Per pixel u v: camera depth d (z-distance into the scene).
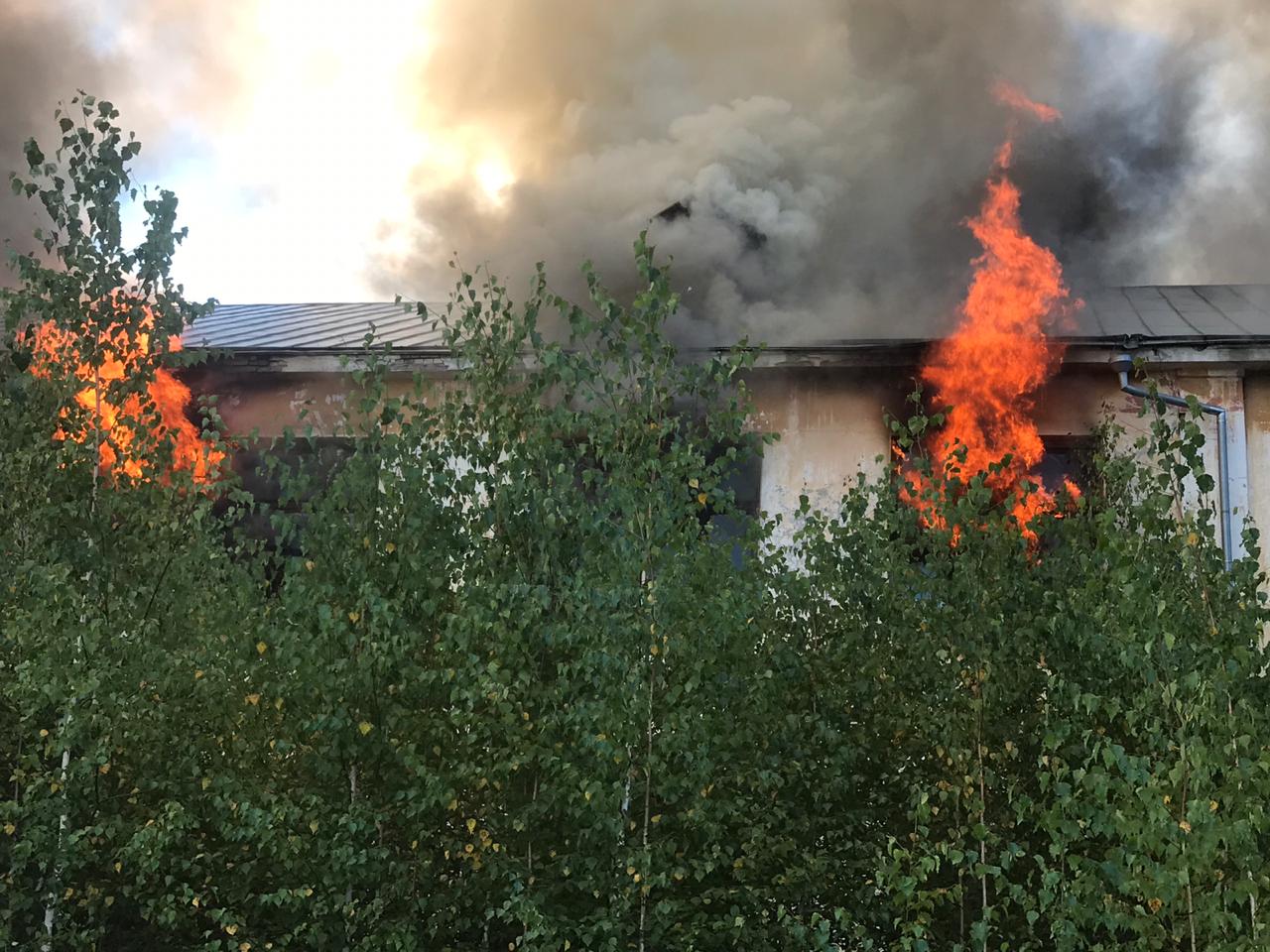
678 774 7.23
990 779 7.03
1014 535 7.30
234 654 7.58
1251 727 5.96
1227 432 11.15
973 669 7.08
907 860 7.12
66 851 7.45
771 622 7.59
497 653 7.16
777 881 6.91
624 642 7.07
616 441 7.44
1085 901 6.25
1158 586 6.27
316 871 7.14
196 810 7.58
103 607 8.11
